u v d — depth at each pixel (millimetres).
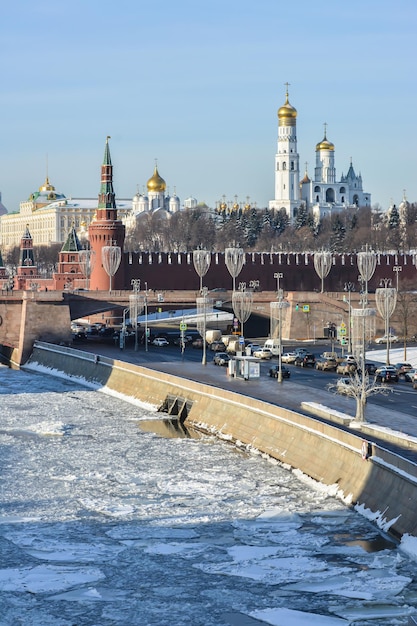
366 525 144000
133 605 121500
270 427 189250
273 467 176375
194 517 150125
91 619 118438
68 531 145375
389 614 117188
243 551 135875
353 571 128625
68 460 185375
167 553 136250
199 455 187250
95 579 128500
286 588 124562
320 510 150750
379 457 150750
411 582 124938
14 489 166375
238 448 192625
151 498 160250
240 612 119000
